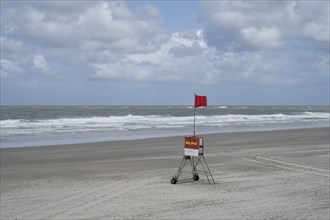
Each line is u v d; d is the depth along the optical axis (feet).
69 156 49.19
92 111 278.26
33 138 74.33
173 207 23.50
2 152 53.01
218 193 27.35
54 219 21.25
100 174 35.47
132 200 25.30
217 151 53.93
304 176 34.24
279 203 24.56
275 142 67.36
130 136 79.41
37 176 34.55
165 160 45.34
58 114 216.33
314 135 82.74
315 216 21.76
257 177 33.76
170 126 112.16
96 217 21.53
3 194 27.22
